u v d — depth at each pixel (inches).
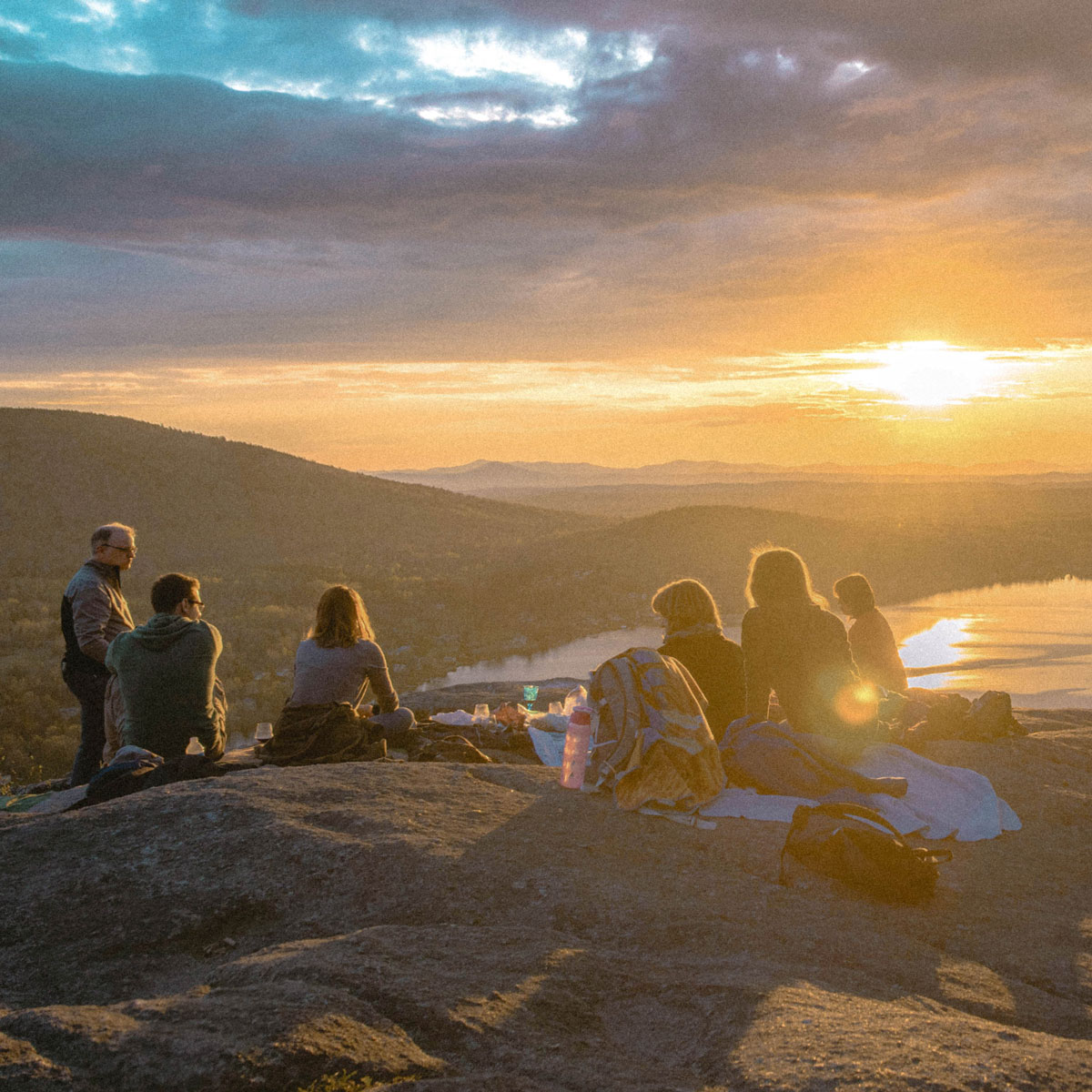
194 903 160.9
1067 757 273.1
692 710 213.5
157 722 239.8
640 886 169.8
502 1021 115.8
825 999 125.4
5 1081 90.6
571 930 154.2
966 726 283.0
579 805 208.4
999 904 178.7
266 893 163.5
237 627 3009.4
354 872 167.3
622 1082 104.2
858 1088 98.4
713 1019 121.5
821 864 179.6
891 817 207.0
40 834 183.3
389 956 131.3
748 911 163.6
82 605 275.9
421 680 2805.1
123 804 195.3
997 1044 110.1
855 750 230.2
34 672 2021.4
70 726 1738.4
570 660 3117.6
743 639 243.4
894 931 163.2
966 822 215.3
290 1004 109.3
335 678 257.4
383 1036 107.7
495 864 172.9
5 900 161.2
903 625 3280.0
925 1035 111.8
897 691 304.5
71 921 156.4
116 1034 99.5
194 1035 100.7
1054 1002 143.5
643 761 204.8
